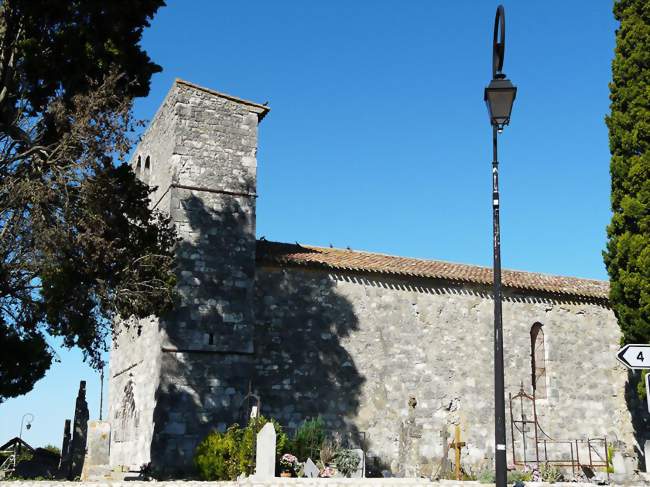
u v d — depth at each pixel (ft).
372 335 88.99
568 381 99.71
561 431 97.19
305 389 83.66
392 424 87.10
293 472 68.23
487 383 94.27
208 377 76.43
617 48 89.66
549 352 99.81
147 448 75.87
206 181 82.07
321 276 88.12
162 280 67.56
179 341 76.18
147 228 70.18
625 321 85.56
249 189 83.92
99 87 63.98
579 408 99.19
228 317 79.00
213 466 69.41
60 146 63.21
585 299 103.45
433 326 92.94
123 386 92.53
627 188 86.38
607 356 102.99
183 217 79.97
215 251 80.43
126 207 67.51
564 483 64.13
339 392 85.30
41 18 67.15
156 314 67.92
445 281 94.68
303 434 76.07
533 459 93.97
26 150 67.51
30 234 62.23
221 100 85.30
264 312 83.97
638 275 83.87
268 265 85.20
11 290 65.31
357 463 74.33
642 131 85.40
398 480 60.08
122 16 68.08
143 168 97.40
